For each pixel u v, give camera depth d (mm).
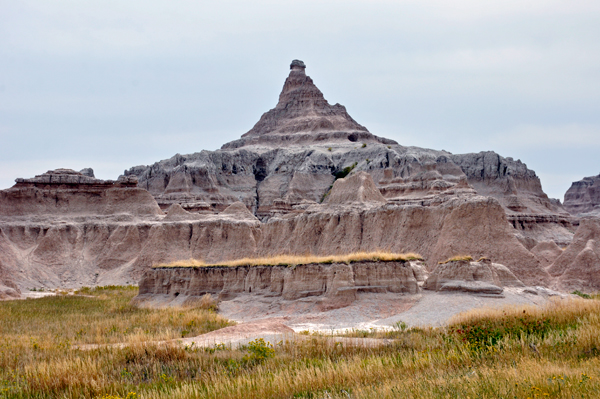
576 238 86062
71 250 119625
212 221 121562
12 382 30672
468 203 78562
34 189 129125
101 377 30781
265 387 26406
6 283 90000
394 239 87562
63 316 58781
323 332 43031
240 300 58719
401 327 42219
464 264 53375
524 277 72625
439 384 23359
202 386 28000
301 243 100562
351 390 24891
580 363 24781
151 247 117438
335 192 111625
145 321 51750
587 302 39781
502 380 22641
